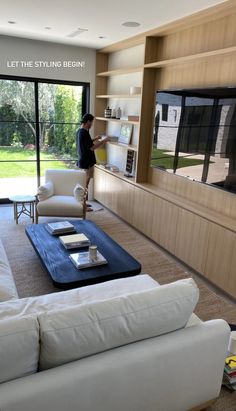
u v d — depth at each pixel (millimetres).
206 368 1516
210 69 3080
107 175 5086
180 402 1519
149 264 3430
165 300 1388
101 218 4883
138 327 1315
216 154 3006
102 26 3691
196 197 3438
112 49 4938
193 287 1473
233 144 2801
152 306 1355
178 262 3494
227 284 2766
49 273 2404
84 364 1224
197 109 3193
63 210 4090
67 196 4438
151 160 4152
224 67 2908
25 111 5117
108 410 1301
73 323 1214
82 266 2482
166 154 3791
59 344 1176
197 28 3240
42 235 3139
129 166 4746
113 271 2465
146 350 1318
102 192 5367
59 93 5262
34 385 1123
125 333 1296
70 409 1201
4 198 5336
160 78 3908
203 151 3172
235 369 1816
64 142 5555
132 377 1298
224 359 1569
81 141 4926
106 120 5309
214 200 3182
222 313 2607
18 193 5453
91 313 1263
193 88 3217
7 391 1091
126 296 1383
